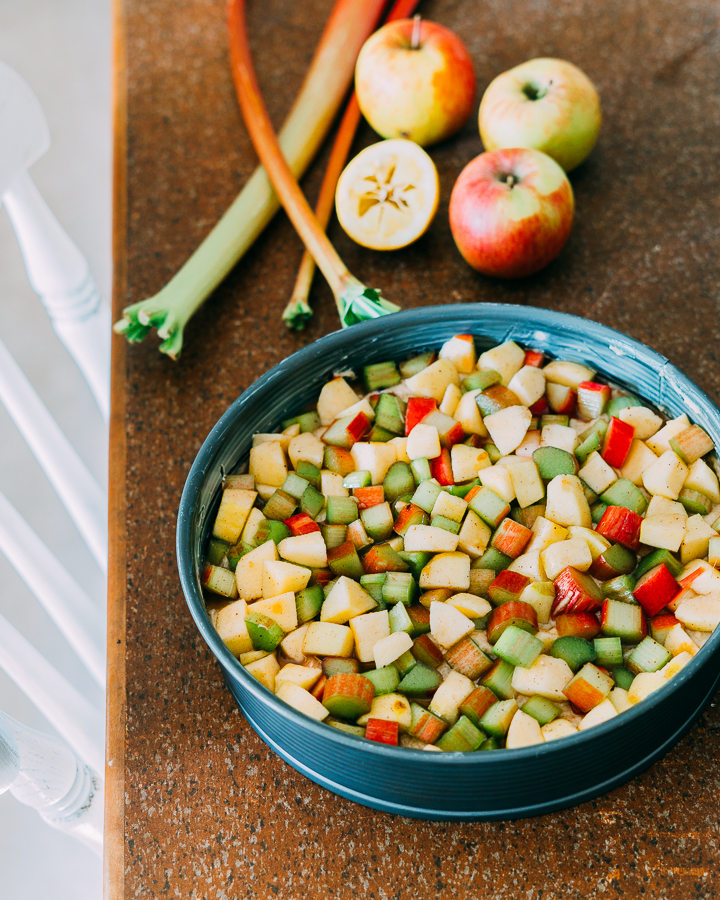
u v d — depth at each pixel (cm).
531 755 52
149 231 110
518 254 93
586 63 123
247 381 95
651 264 100
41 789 79
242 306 102
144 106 125
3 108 86
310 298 101
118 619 79
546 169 92
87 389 189
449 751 56
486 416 78
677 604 66
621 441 75
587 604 66
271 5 138
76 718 96
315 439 79
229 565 73
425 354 85
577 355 82
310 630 67
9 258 207
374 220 101
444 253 104
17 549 95
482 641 67
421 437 75
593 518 73
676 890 60
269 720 63
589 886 61
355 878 63
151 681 75
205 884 64
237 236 101
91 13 249
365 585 69
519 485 72
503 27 130
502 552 71
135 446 91
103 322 112
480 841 63
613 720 53
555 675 62
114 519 86
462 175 96
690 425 75
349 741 54
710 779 64
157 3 140
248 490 76
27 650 90
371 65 107
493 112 103
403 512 73
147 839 66
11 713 157
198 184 115
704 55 122
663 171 109
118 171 118
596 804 64
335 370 82
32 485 178
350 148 116
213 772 69
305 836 65
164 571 82
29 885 151
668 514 70
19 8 251
